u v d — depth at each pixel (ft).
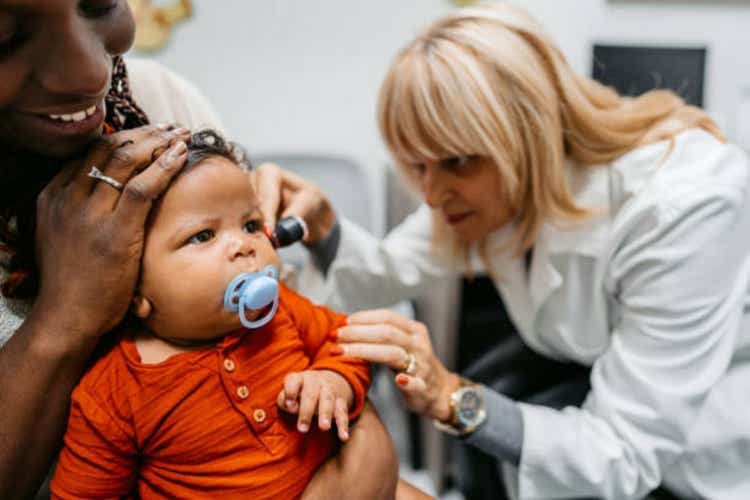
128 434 1.70
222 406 1.75
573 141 3.11
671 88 6.00
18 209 1.80
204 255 1.69
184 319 1.71
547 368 4.09
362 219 5.86
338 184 5.91
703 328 2.78
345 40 6.17
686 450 3.06
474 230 3.26
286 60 6.13
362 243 3.76
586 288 3.30
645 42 6.15
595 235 3.11
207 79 6.03
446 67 2.70
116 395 1.69
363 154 6.63
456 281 4.58
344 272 3.71
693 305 2.76
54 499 1.68
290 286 2.71
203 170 1.72
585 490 2.87
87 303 1.63
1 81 1.31
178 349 1.80
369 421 2.15
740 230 2.85
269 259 1.82
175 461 1.76
